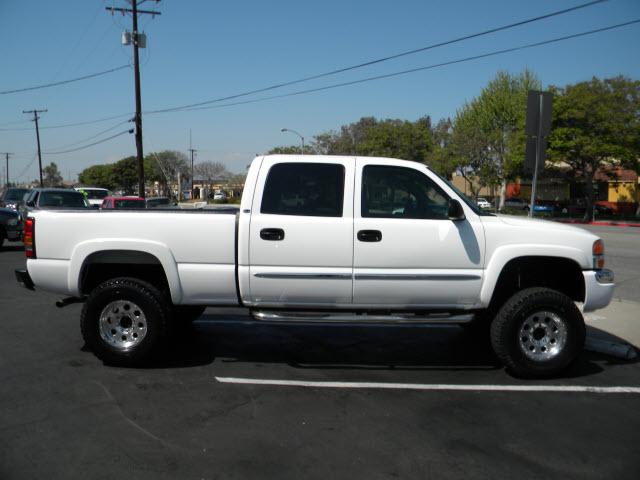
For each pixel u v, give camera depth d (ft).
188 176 240.94
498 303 18.81
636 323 23.63
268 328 23.31
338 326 23.80
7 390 15.69
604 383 16.99
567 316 17.03
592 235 17.35
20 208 61.00
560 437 13.12
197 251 16.98
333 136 174.81
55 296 29.68
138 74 92.12
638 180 155.02
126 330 17.76
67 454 11.96
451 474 11.34
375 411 14.56
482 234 16.88
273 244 16.67
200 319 24.80
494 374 17.75
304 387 16.29
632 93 109.19
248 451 12.20
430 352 20.15
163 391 15.76
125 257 17.35
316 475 11.21
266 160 17.29
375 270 16.78
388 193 17.15
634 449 12.55
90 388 15.90
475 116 153.99
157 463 11.62
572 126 115.85
